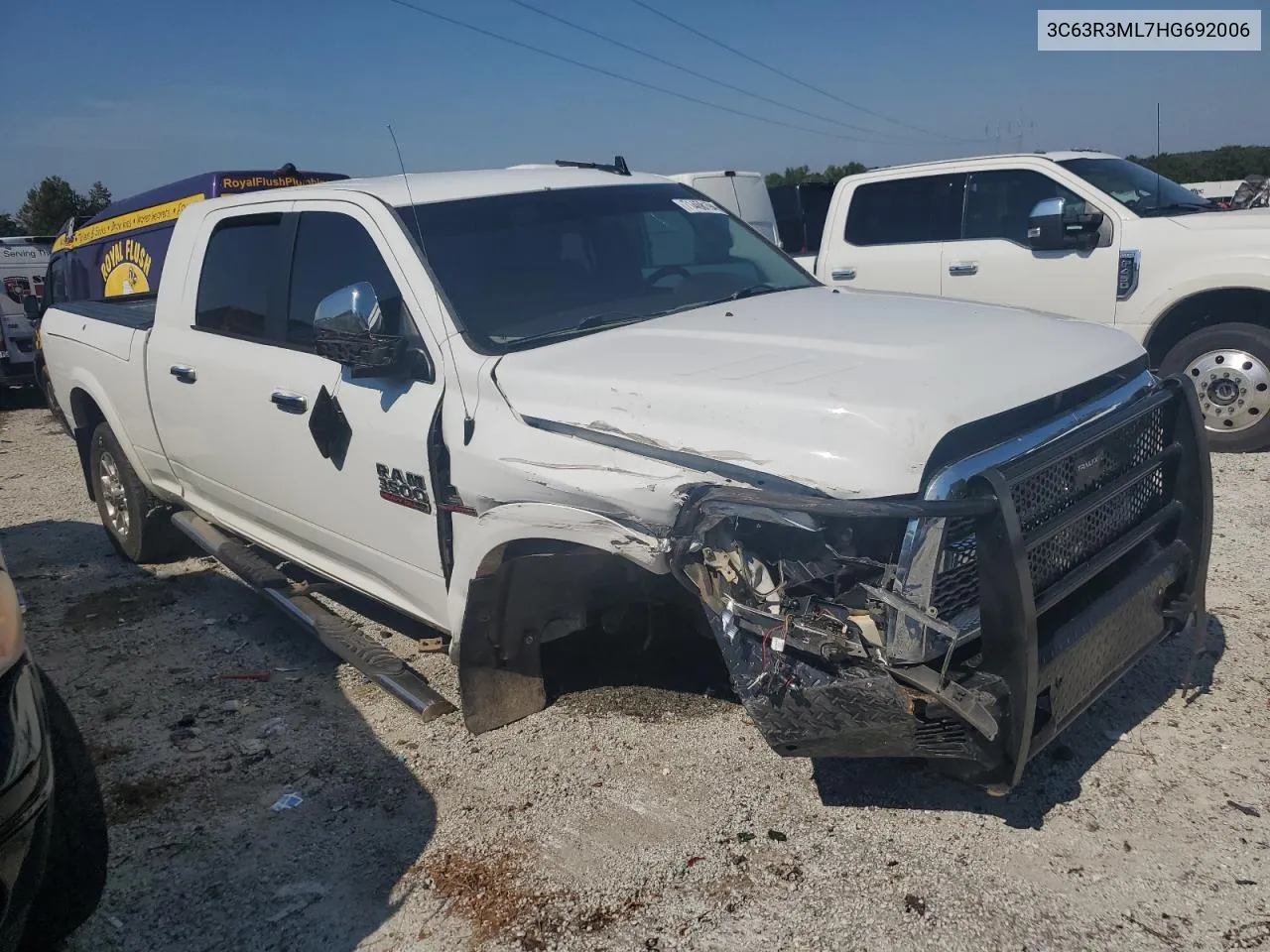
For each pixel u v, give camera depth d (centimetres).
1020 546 261
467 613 360
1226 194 1142
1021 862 297
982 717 257
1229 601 455
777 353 323
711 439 291
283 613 471
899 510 255
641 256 439
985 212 813
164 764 395
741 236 490
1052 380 301
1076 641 287
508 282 394
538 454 328
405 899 307
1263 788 321
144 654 503
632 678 405
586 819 334
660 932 283
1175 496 346
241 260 485
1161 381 349
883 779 341
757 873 302
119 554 665
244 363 462
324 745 400
